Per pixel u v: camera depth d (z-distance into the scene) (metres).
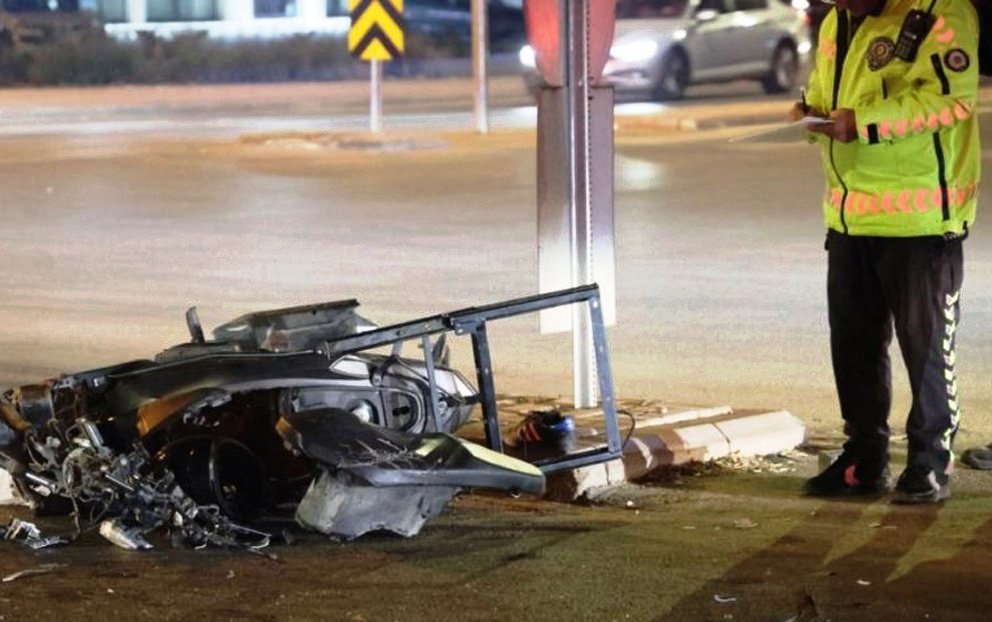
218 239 25.62
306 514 10.09
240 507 10.58
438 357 12.05
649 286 21.23
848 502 11.70
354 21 39.72
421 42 64.38
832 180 11.49
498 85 56.56
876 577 9.51
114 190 31.61
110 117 47.72
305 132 39.59
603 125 13.60
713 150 36.94
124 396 10.48
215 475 10.35
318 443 9.86
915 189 11.07
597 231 13.69
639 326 18.81
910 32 10.84
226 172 34.28
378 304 20.16
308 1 67.31
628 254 23.70
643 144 38.28
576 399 14.03
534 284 21.48
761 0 49.59
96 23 65.31
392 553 10.08
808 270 22.25
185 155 37.28
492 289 21.12
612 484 12.36
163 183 32.56
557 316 13.80
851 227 11.37
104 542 10.34
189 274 22.55
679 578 9.48
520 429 12.48
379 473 9.77
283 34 65.00
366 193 30.78
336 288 21.31
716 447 13.23
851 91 11.15
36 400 10.55
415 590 9.23
